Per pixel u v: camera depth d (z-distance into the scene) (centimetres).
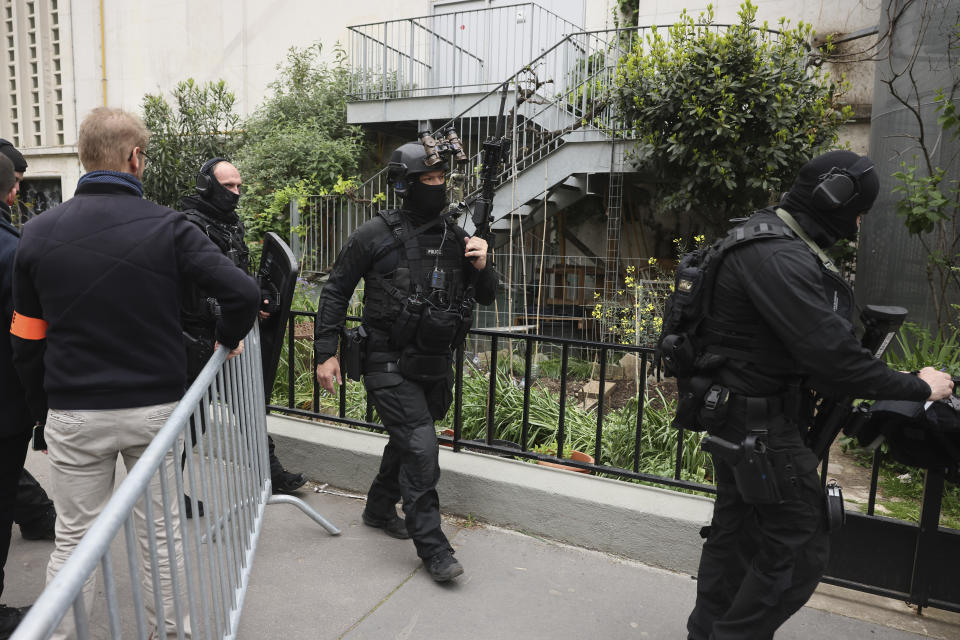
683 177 686
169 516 154
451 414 415
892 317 171
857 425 188
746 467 169
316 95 1001
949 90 477
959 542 234
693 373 187
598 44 891
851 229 175
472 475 307
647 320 707
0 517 211
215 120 1006
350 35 1060
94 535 109
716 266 179
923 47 499
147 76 1207
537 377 612
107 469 185
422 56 1022
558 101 815
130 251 177
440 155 242
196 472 188
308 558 272
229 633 194
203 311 257
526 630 229
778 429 173
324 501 326
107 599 114
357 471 335
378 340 251
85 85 1252
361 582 255
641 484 321
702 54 641
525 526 297
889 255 534
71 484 180
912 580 242
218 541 190
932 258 462
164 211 187
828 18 751
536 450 390
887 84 516
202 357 255
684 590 256
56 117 1280
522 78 924
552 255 916
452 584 255
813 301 158
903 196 518
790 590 175
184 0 1165
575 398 535
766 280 164
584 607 243
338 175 938
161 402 184
